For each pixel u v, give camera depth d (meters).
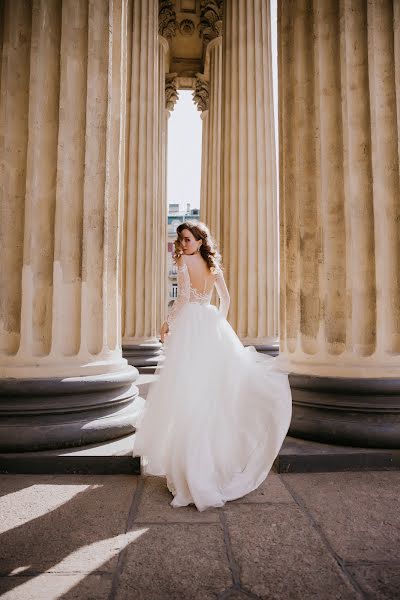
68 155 4.71
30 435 4.04
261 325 10.77
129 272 11.58
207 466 3.30
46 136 4.66
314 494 3.46
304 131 5.24
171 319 3.91
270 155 11.42
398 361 4.70
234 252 11.07
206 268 4.02
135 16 12.22
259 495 3.44
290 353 5.29
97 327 4.81
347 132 4.91
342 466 4.08
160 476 3.92
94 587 2.15
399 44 4.87
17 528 2.82
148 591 2.12
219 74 17.75
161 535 2.73
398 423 4.35
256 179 11.20
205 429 3.41
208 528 2.83
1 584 2.17
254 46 11.56
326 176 5.03
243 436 3.61
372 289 4.81
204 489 3.16
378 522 2.92
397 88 4.86
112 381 4.63
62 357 4.53
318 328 5.01
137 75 12.12
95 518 2.98
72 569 2.32
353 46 4.98
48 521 2.94
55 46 4.73
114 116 5.25
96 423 4.36
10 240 4.54
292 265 5.36
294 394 4.91
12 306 4.50
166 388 3.71
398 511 3.11
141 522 2.92
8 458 3.94
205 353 3.65
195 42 20.12
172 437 3.48
